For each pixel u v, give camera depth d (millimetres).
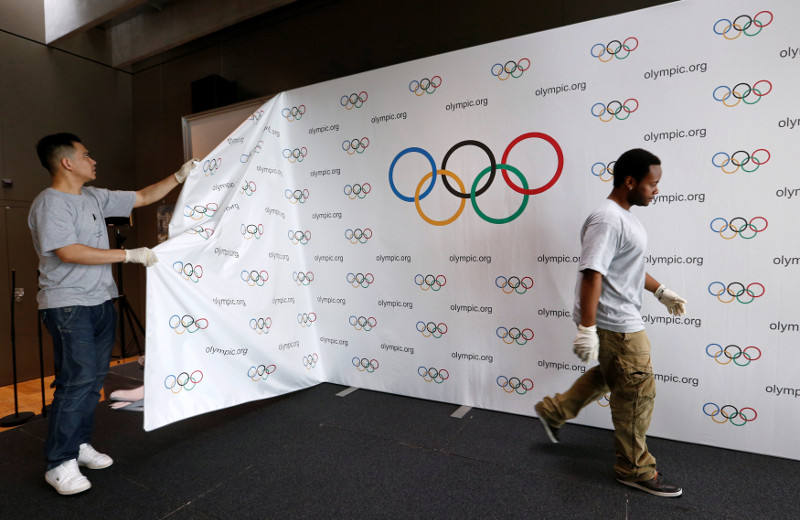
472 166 2525
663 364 2146
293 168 3121
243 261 2688
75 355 1900
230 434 2383
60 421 1857
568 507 1672
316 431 2391
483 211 2512
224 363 2523
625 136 2154
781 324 1927
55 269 1915
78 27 3885
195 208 2562
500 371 2531
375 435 2322
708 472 1874
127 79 4883
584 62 2223
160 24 4234
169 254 2291
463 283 2598
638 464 1736
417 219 2713
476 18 2963
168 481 1930
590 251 1670
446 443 2211
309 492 1819
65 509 1736
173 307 2293
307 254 3107
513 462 2012
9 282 3920
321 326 3107
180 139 4551
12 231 3945
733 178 1969
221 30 4141
